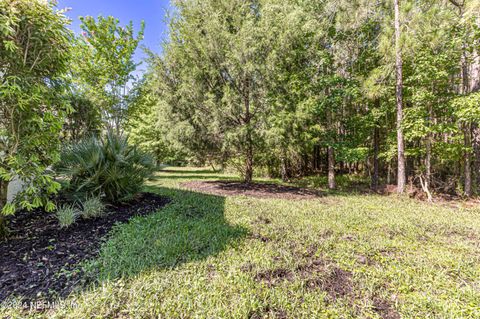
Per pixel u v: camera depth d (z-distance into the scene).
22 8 2.32
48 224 3.17
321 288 2.05
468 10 5.39
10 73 2.38
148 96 10.10
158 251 2.55
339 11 7.38
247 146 8.05
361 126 8.57
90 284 1.95
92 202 3.58
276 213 4.42
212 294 1.87
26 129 2.55
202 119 7.69
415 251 2.88
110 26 8.70
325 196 6.70
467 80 6.80
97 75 9.00
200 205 4.75
